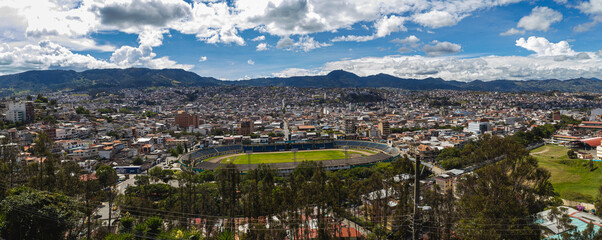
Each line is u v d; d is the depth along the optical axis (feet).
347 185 451.12
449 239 272.92
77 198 312.50
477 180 301.84
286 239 296.71
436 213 302.04
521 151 313.12
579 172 557.33
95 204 312.71
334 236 299.38
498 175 275.80
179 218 349.00
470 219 258.57
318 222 298.76
